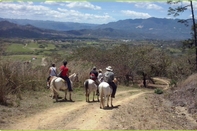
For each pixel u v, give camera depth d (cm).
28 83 1791
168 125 1180
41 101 1536
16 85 1608
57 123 1103
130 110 1416
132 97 2036
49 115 1231
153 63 4431
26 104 1404
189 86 2044
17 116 1168
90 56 4050
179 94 1973
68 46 16738
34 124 1078
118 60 4097
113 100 1798
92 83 1617
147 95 2227
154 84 4581
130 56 4288
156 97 2092
